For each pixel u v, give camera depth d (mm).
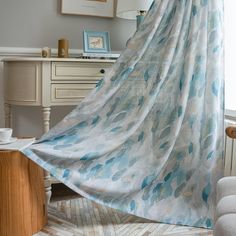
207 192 1846
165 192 1895
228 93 2205
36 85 1927
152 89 1830
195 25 1837
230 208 971
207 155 1828
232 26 2178
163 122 1886
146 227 1784
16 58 1913
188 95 1855
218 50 1818
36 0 2262
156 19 1872
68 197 2209
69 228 1754
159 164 1829
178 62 1879
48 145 1719
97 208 2031
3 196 1576
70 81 1992
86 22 2400
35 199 1688
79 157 1740
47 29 2307
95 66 2049
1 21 2203
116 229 1755
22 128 2332
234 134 1383
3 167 1567
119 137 1812
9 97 2021
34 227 1687
